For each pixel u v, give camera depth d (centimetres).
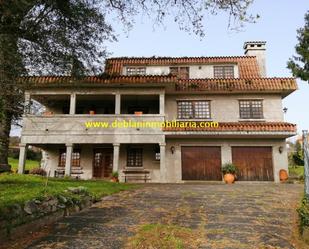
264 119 2280
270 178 2183
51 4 1288
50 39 1357
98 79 2105
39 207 709
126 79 2112
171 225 720
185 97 2345
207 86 2266
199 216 812
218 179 2197
